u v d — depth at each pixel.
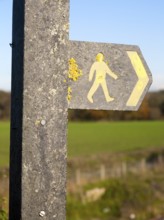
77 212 16.23
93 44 2.70
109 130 65.75
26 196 2.42
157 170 25.48
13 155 2.51
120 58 2.76
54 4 2.47
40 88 2.44
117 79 2.76
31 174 2.43
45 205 2.45
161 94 86.75
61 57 2.48
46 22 2.45
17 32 2.50
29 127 2.42
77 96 2.66
